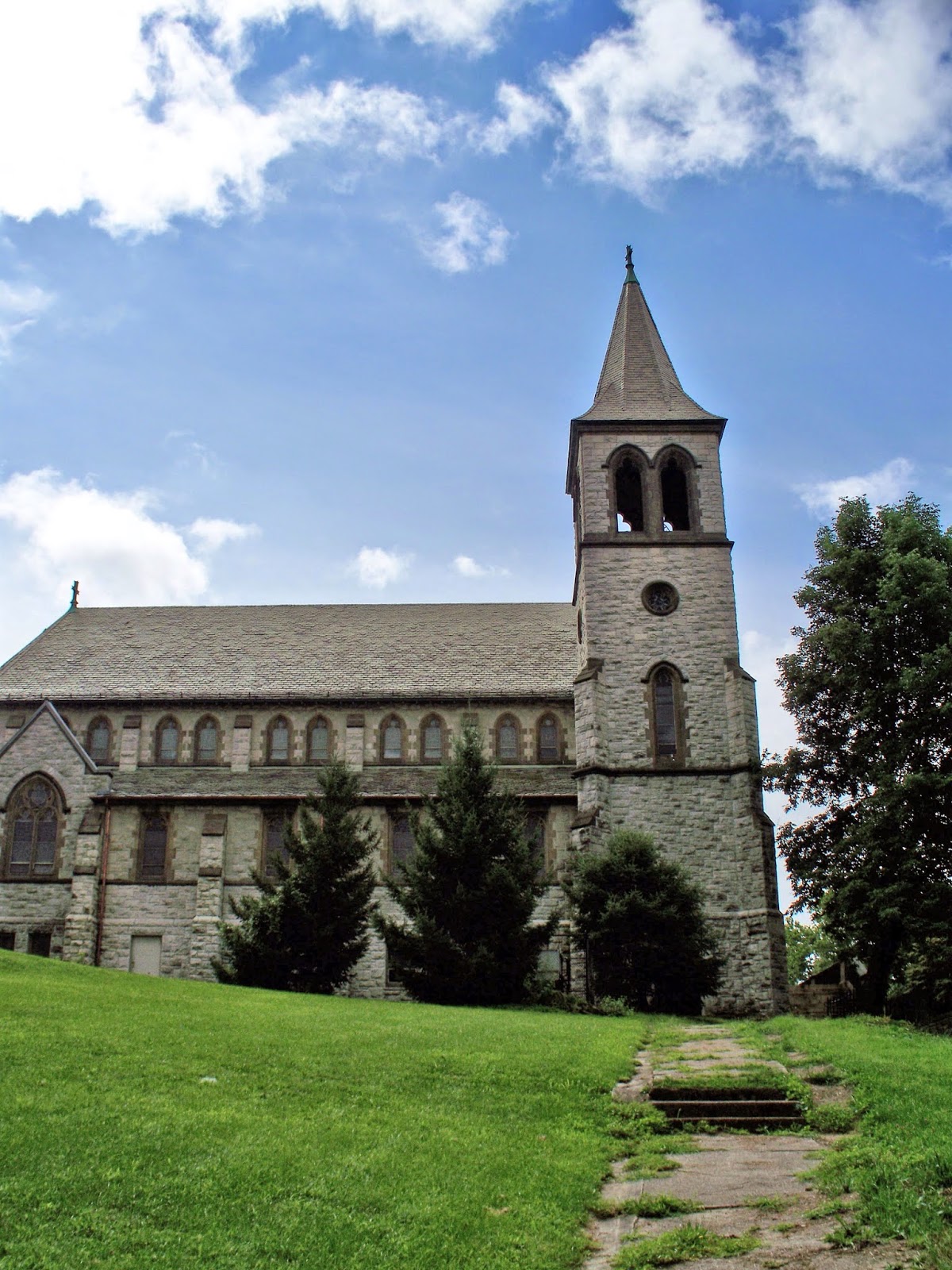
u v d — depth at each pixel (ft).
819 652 133.69
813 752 132.36
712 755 144.05
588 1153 50.65
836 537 138.21
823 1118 54.95
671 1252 38.37
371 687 162.91
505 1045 72.90
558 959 137.59
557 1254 38.65
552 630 176.65
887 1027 92.27
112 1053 62.69
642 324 173.58
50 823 148.97
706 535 154.40
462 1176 45.52
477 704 160.04
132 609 185.06
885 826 117.19
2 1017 70.64
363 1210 40.96
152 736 160.04
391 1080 61.46
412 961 114.01
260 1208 40.34
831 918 124.67
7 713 160.86
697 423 158.30
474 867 116.78
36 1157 43.45
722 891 137.69
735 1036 85.51
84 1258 35.29
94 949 141.79
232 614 183.62
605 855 125.29
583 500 156.97
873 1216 39.70
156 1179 42.27
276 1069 62.13
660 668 148.97
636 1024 92.94
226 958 127.85
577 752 146.82
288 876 124.36
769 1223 41.45
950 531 129.80
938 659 116.67
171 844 146.82
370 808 147.74
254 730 159.53
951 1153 43.57
